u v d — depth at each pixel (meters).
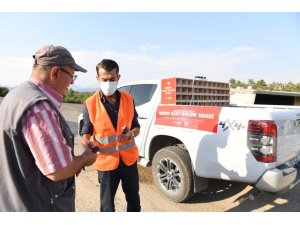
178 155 3.49
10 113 1.33
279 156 2.84
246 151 2.87
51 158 1.31
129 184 2.59
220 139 3.07
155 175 3.86
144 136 4.13
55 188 1.47
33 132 1.30
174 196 3.60
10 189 1.34
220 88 5.28
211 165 3.15
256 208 3.49
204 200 3.73
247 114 2.91
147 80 4.51
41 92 1.41
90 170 4.88
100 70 2.40
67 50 1.52
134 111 2.71
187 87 4.27
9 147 1.33
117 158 2.48
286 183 2.80
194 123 3.38
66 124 1.55
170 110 3.76
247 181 2.90
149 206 3.50
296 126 3.17
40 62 1.45
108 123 2.47
